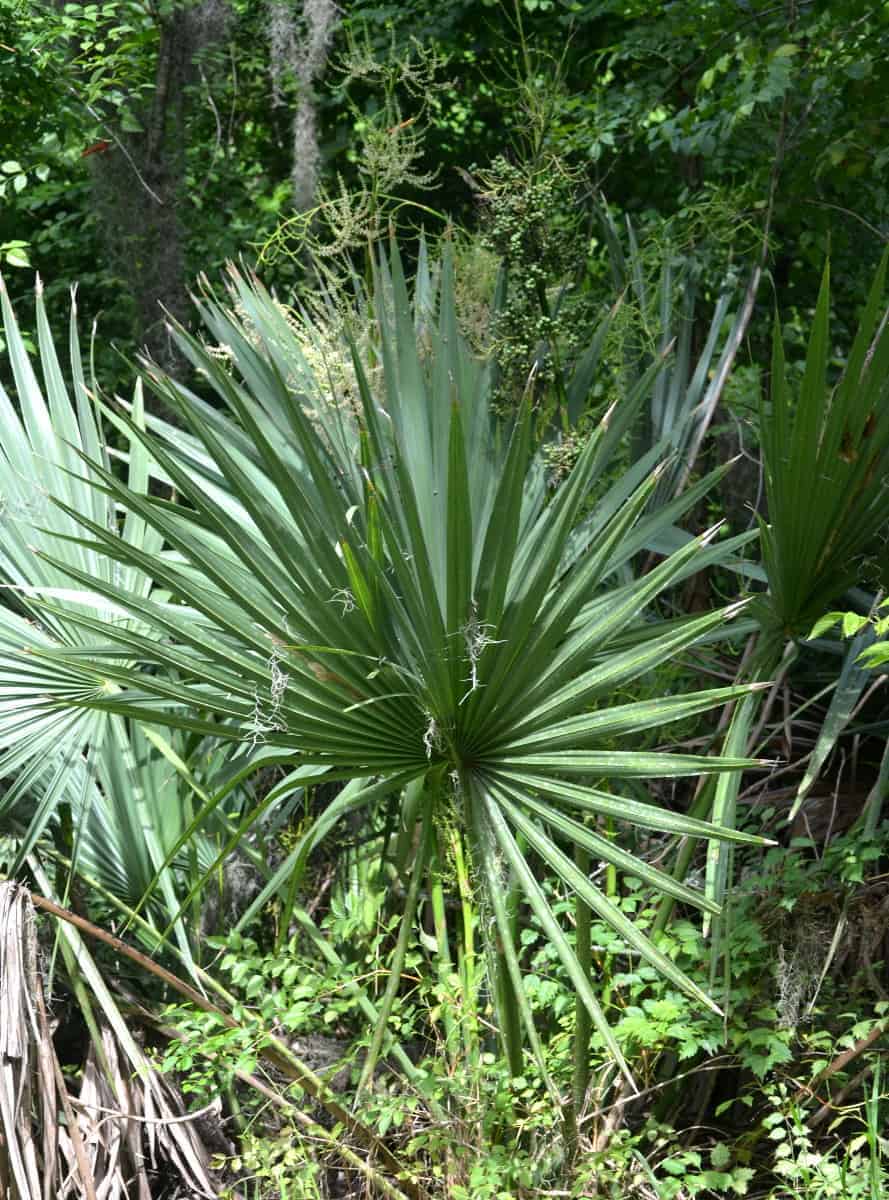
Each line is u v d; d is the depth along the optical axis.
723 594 4.35
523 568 2.68
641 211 6.35
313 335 3.32
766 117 4.96
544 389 3.66
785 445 2.87
